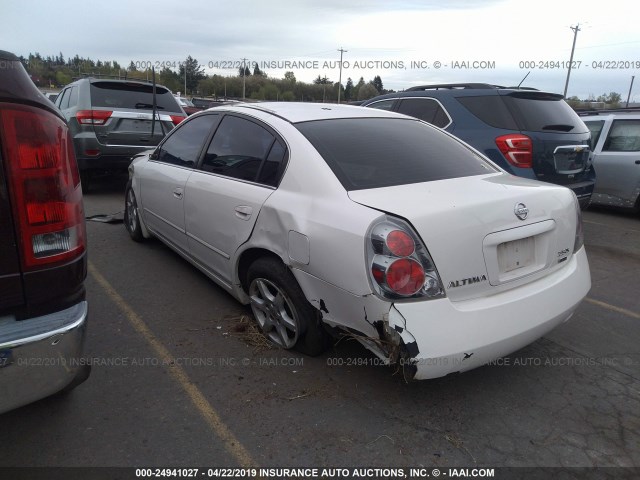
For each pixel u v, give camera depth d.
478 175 3.01
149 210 4.59
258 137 3.26
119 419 2.46
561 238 2.79
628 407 2.67
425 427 2.47
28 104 1.81
